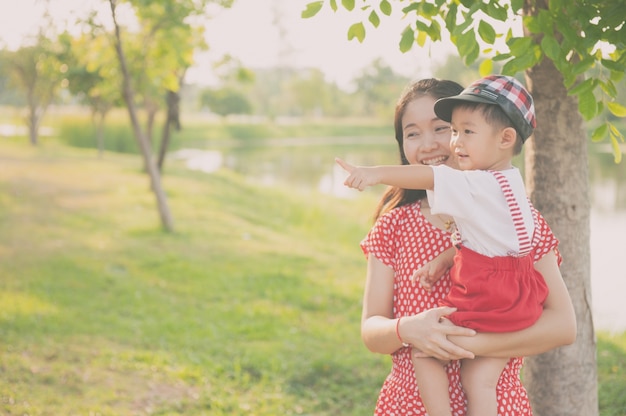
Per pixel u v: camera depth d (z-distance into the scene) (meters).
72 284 8.74
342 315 8.21
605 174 29.38
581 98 2.63
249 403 5.59
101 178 18.94
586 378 3.64
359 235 14.96
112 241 11.48
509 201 2.03
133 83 13.48
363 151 55.19
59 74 17.78
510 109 2.08
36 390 5.45
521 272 2.03
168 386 5.78
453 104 2.17
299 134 82.00
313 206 17.92
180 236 12.20
